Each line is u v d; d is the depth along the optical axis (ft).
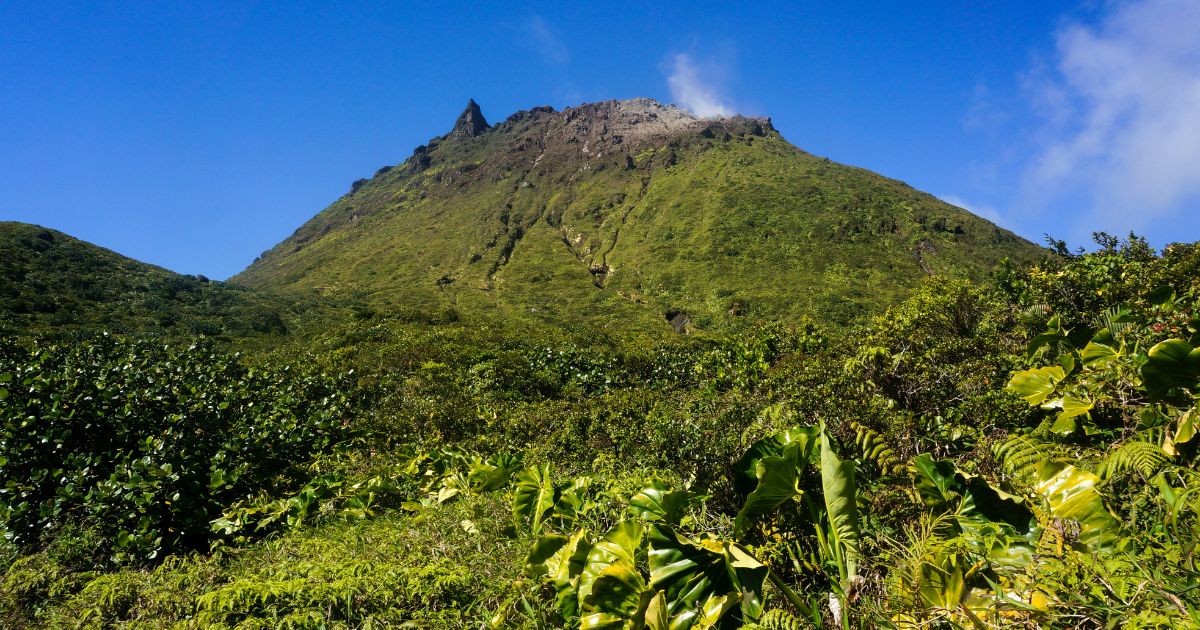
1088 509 6.63
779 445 9.29
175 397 24.22
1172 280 23.39
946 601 6.40
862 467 11.99
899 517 9.57
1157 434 8.95
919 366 16.89
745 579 7.43
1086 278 25.20
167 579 12.53
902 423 13.38
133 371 26.66
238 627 9.68
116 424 21.31
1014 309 27.50
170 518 16.35
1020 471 8.69
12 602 12.24
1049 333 14.34
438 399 36.14
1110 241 30.17
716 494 12.56
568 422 27.96
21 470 19.01
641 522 8.85
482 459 21.83
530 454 23.59
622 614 8.09
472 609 10.00
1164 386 8.84
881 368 17.12
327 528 16.29
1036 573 6.22
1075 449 9.80
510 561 11.69
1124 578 5.63
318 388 35.42
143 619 10.93
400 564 11.41
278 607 10.17
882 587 7.40
